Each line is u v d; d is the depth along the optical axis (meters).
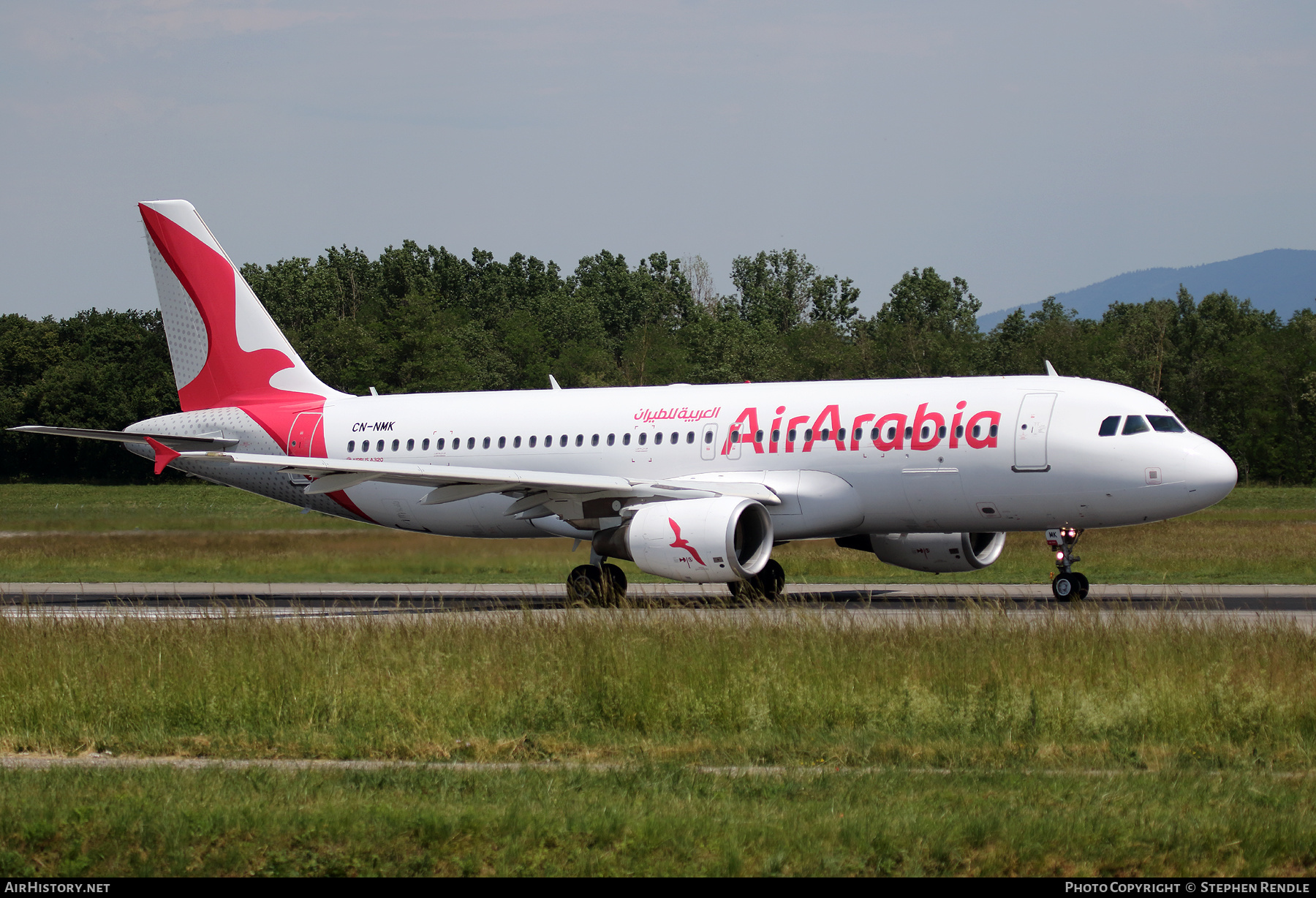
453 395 107.00
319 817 32.19
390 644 58.09
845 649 53.88
